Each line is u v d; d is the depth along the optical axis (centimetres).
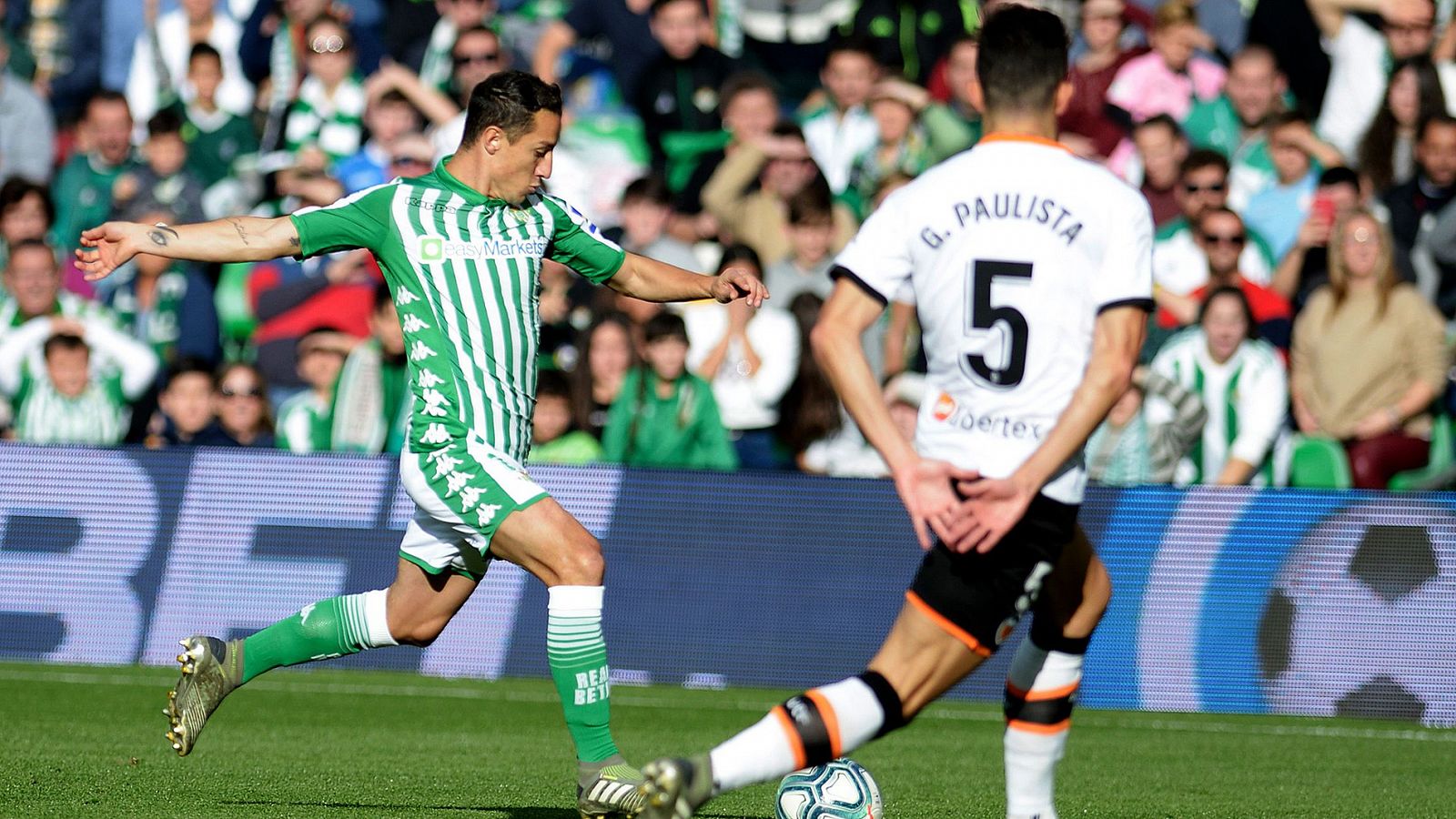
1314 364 3291
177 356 3672
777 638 2827
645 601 2852
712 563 2848
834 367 1190
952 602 1184
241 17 4606
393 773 1933
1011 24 1226
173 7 4603
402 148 3816
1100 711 2736
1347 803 1888
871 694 1179
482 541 1559
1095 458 3100
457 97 4200
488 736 2272
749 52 4397
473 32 4053
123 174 4009
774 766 1148
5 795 1662
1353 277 3266
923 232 1205
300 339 3609
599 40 4278
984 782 1986
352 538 2889
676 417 3125
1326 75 4075
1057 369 1187
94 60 4616
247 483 2916
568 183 3847
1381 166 3697
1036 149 1207
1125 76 3903
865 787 1500
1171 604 2750
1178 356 3167
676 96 4050
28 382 3416
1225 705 2734
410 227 1562
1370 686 2716
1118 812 1791
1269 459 3158
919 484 1146
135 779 1809
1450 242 3512
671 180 4022
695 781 1116
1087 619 1327
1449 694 2694
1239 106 3853
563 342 3497
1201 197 3506
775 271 3506
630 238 3612
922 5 4184
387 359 3284
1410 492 2723
